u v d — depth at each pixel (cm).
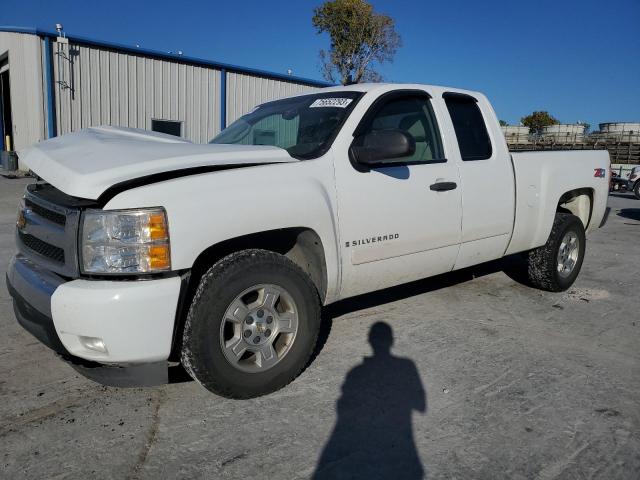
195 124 1831
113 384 273
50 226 283
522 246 488
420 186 380
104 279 260
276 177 307
